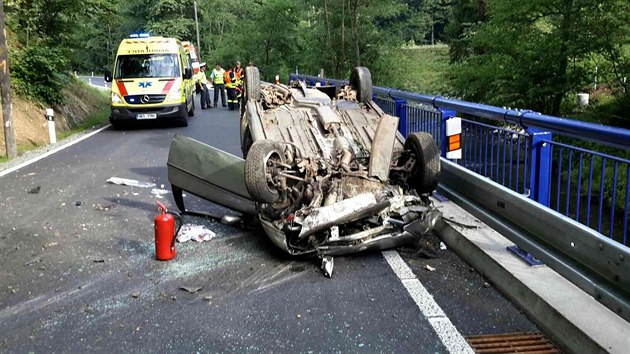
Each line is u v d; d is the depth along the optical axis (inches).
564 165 250.2
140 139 625.6
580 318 161.0
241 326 177.0
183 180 283.1
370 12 1360.7
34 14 803.4
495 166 243.4
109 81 753.6
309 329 173.9
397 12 1374.3
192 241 260.7
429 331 171.3
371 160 257.1
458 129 280.7
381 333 170.4
